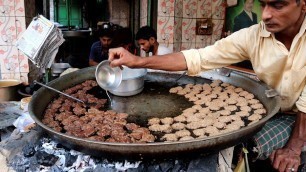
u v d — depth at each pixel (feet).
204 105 6.87
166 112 6.37
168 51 10.94
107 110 6.41
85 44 17.52
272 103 6.10
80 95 7.07
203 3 13.05
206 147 4.40
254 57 6.64
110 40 12.11
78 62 17.08
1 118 7.72
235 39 6.68
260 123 4.78
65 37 16.16
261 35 6.22
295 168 5.48
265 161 7.50
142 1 14.57
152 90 7.73
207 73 8.63
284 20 5.08
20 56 10.84
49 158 4.93
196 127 5.74
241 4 12.28
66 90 7.40
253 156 6.55
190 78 8.61
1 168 4.90
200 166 4.76
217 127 5.76
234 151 6.15
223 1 13.29
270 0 4.93
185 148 4.27
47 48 7.36
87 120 5.90
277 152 5.81
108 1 17.78
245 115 6.26
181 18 12.92
